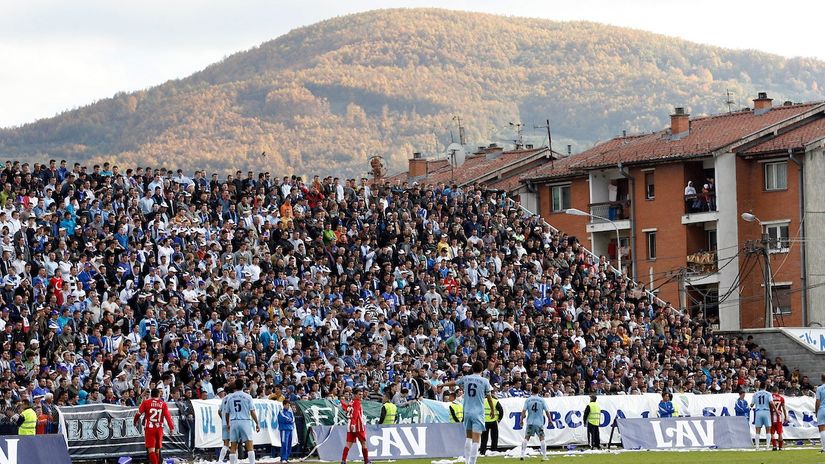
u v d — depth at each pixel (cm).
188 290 6588
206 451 5616
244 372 5909
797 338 8981
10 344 5559
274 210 7588
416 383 6444
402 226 8100
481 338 7350
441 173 13100
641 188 11300
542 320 7794
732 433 6438
